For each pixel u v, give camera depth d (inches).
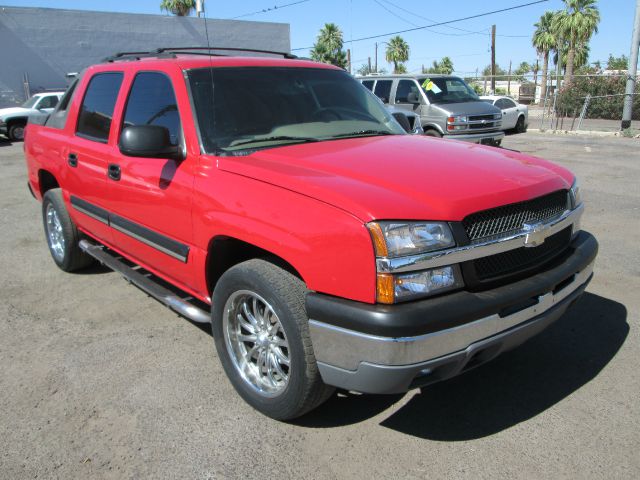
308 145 135.9
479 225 102.5
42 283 205.5
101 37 1165.7
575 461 104.9
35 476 104.9
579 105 1023.6
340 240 97.4
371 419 120.2
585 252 124.3
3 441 115.0
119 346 154.9
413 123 481.1
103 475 104.7
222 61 150.6
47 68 1123.3
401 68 2316.7
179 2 1489.9
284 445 112.0
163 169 137.5
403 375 94.7
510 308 104.3
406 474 103.0
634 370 136.1
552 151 540.7
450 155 127.7
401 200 99.5
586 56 1877.5
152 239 146.7
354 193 101.2
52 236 219.5
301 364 106.1
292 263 104.3
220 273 134.2
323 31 1909.4
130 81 159.9
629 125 727.1
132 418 121.6
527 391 129.0
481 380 134.1
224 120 135.9
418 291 95.4
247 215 113.0
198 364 144.4
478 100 544.1
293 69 161.6
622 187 354.9
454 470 103.7
